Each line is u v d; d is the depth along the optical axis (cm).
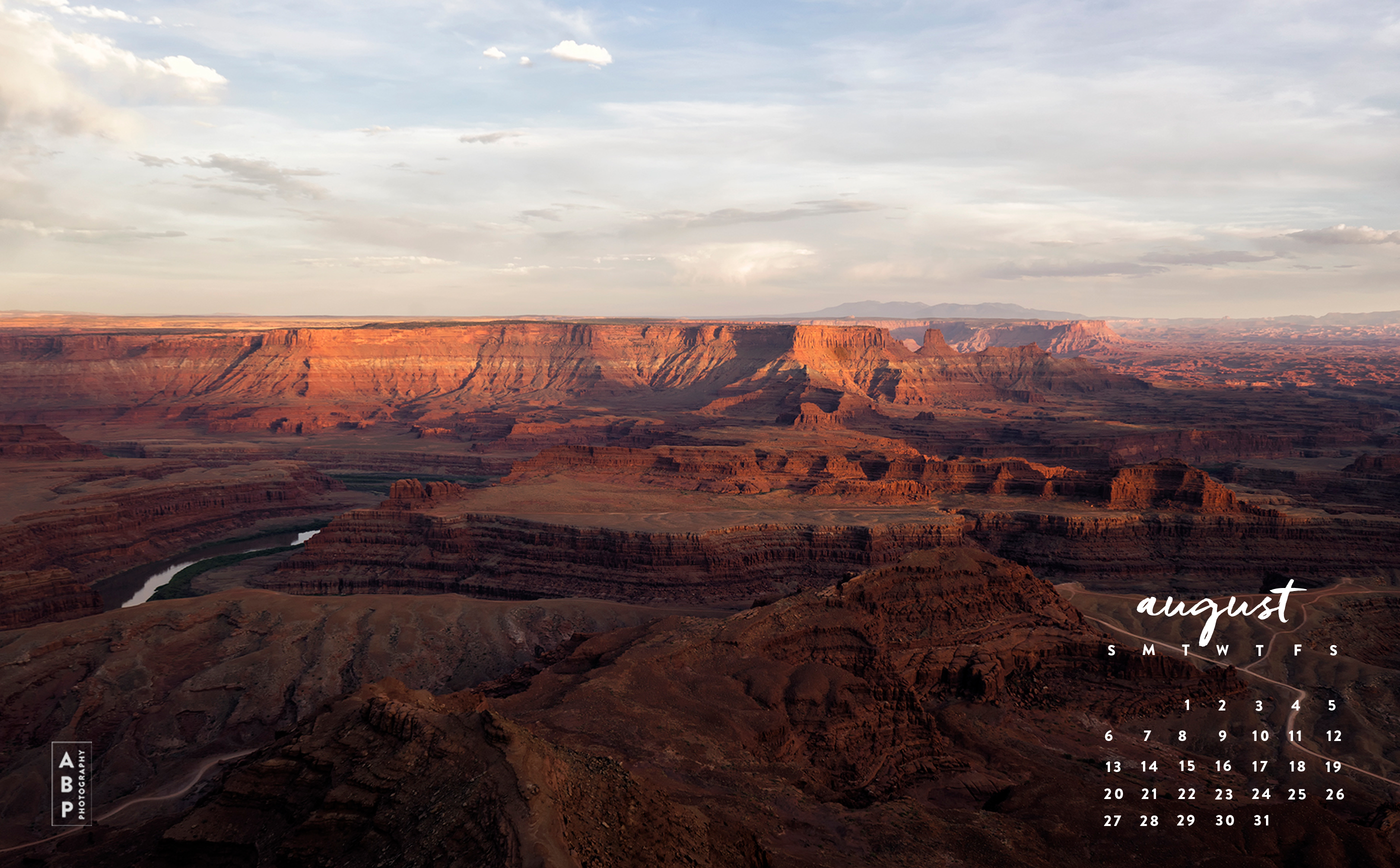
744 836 4909
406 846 3831
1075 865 5706
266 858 4153
